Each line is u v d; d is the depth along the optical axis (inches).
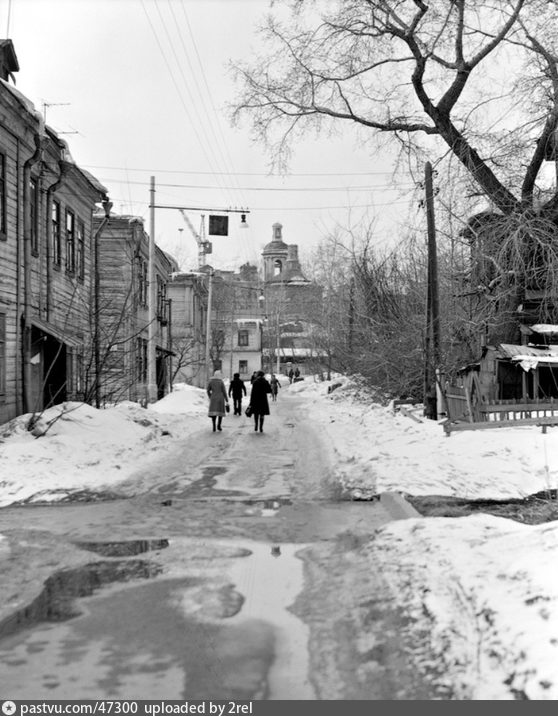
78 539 298.8
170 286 2143.2
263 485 434.9
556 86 743.7
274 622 193.0
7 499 393.1
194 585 229.3
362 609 199.3
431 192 801.6
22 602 215.0
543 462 434.0
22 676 161.9
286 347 3580.2
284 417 1089.4
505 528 263.0
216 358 2834.6
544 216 787.4
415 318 987.9
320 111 915.4
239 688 153.7
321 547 277.1
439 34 803.4
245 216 1074.1
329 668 162.9
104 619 197.9
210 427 896.9
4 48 689.0
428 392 804.0
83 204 895.1
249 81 913.5
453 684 149.8
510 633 160.4
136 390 1184.8
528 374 761.0
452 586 201.2
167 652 173.6
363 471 448.8
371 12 850.8
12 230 620.4
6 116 595.8
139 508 365.4
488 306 829.8
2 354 595.8
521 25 779.4
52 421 576.4
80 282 876.0
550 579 183.9
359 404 1234.0
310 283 2474.2
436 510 337.7
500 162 823.7
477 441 504.4
